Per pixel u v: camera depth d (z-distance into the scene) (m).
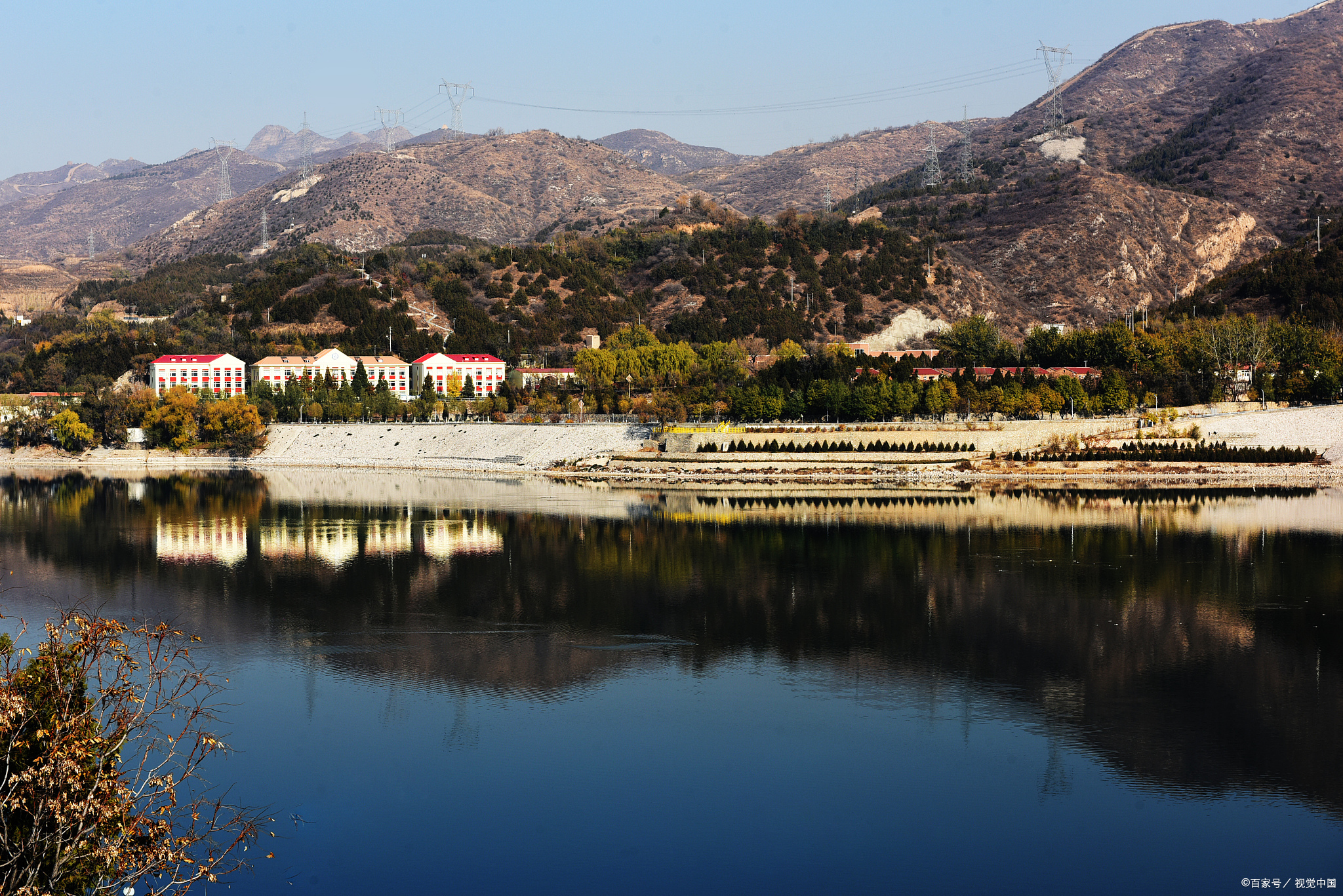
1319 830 62.03
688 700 82.50
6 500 198.38
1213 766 70.06
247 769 69.62
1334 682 84.81
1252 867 58.25
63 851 36.00
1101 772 69.31
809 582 119.38
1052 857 59.12
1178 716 78.12
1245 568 124.31
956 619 103.81
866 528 153.50
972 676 87.19
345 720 78.31
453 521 163.88
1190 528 151.25
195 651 94.31
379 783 68.00
